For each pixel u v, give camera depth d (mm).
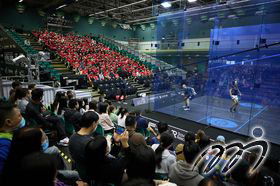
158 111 7961
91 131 2049
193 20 12414
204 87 10148
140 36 28953
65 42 18797
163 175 2225
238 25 9562
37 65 8500
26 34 19141
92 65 15461
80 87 11477
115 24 27594
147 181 1094
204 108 8164
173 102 8953
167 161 2230
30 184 840
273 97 8344
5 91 6195
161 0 10328
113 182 1549
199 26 14766
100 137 1629
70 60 14586
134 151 1216
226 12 9500
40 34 18562
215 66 10391
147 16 23531
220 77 10164
